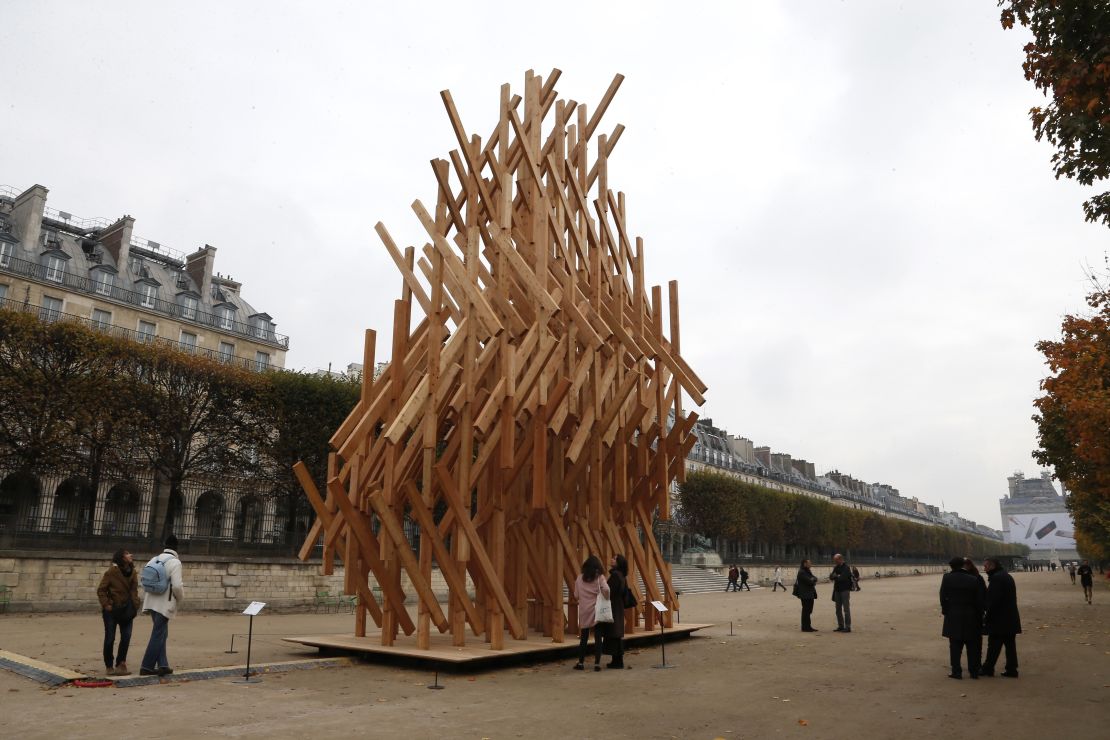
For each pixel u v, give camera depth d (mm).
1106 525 34969
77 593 22500
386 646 11852
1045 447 30922
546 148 15633
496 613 11789
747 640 16250
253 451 34219
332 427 33281
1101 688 10000
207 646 13984
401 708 8195
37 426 26969
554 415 12922
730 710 8320
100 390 28125
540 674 10906
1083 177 10617
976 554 148625
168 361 30484
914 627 20016
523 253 14398
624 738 6938
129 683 9281
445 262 12828
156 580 9750
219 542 28391
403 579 30469
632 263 16406
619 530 15211
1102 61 9102
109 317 52625
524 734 7031
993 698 9188
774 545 88062
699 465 91500
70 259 52281
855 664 12289
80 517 30328
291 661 11375
